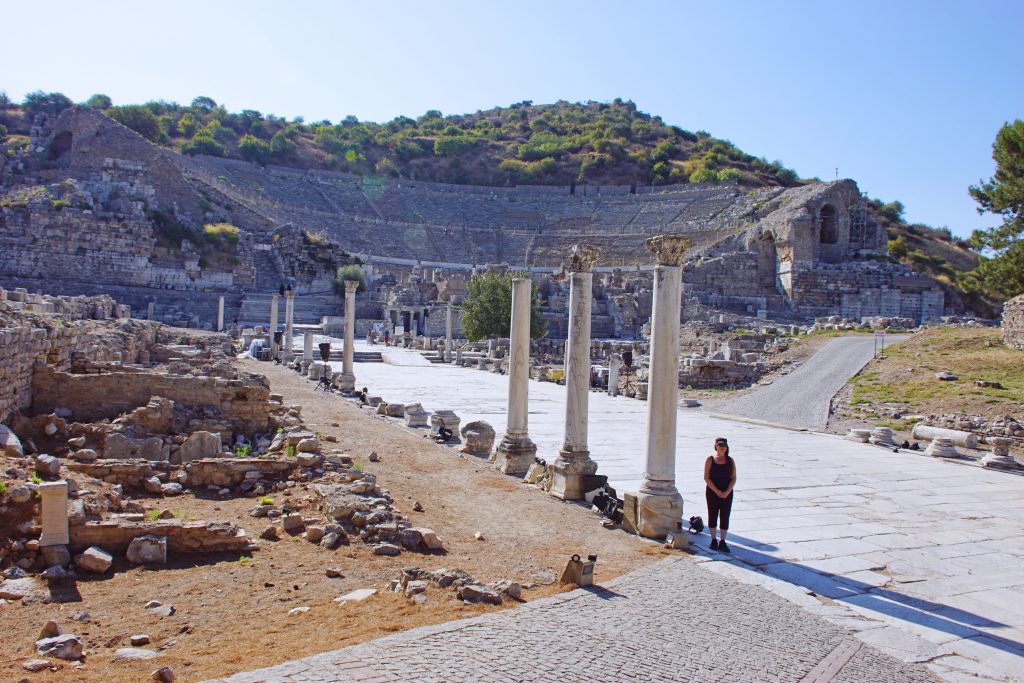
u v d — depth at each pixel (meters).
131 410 19.95
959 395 31.88
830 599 9.79
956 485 18.34
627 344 64.38
